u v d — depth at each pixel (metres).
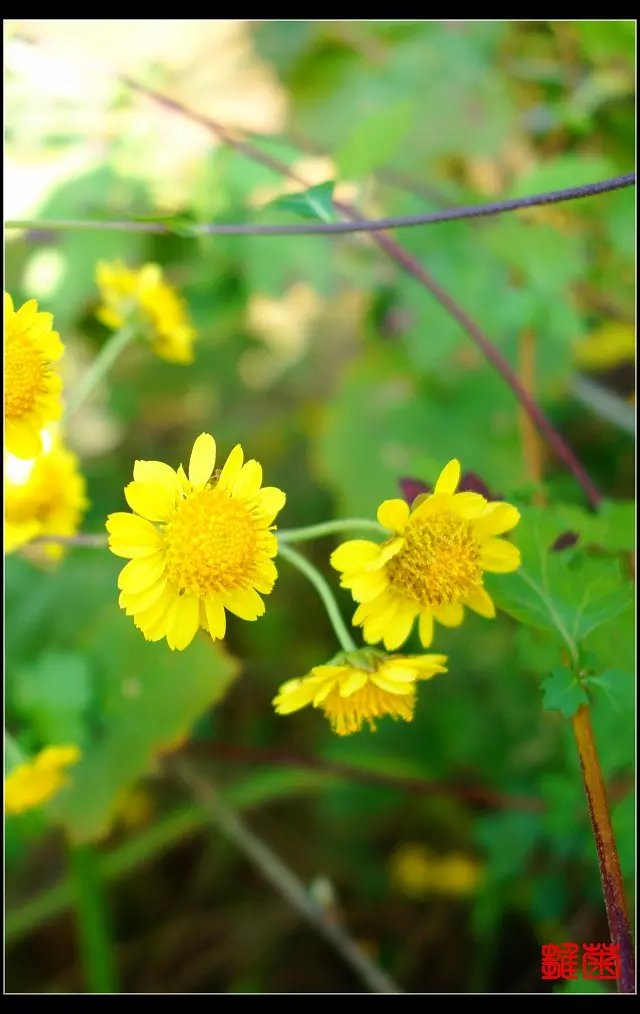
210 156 0.32
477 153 0.34
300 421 0.42
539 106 0.34
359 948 0.31
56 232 0.33
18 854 0.31
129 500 0.21
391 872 0.34
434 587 0.21
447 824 0.34
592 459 0.35
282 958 0.33
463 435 0.34
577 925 0.30
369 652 0.22
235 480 0.21
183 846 0.35
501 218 0.30
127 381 0.42
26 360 0.22
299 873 0.34
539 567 0.22
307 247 0.34
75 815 0.28
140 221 0.23
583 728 0.21
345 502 0.34
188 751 0.30
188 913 0.34
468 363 0.34
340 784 0.32
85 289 0.32
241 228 0.23
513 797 0.30
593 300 0.33
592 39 0.30
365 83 0.36
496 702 0.32
